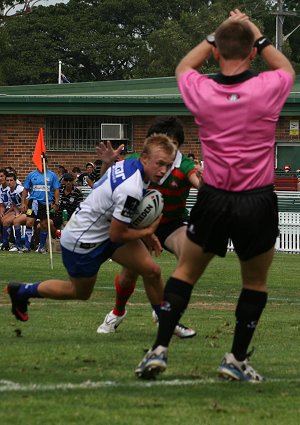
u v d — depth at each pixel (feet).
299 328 74.18
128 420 41.57
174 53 505.66
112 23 541.34
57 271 124.77
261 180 48.16
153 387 48.42
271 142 48.29
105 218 57.00
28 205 166.71
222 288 107.86
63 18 517.96
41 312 80.64
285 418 42.83
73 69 515.50
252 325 50.39
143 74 504.43
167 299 49.39
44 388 47.62
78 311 81.82
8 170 175.42
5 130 239.09
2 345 61.31
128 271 66.49
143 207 56.13
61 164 240.53
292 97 230.68
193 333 66.33
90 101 234.17
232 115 47.67
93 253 57.72
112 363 55.06
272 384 50.24
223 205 48.03
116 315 68.23
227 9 540.11
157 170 55.01
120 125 226.79
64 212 169.99
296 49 549.13
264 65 449.89
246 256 49.11
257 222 48.16
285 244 185.78
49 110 236.02
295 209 195.31
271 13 412.98
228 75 48.37
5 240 174.09
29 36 513.04
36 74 503.20
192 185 64.13
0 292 97.04
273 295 102.94
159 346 49.44
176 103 232.94
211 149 48.29
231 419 42.27
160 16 559.38
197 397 46.55
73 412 42.70
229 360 50.80
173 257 163.12
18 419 41.34
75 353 58.39
